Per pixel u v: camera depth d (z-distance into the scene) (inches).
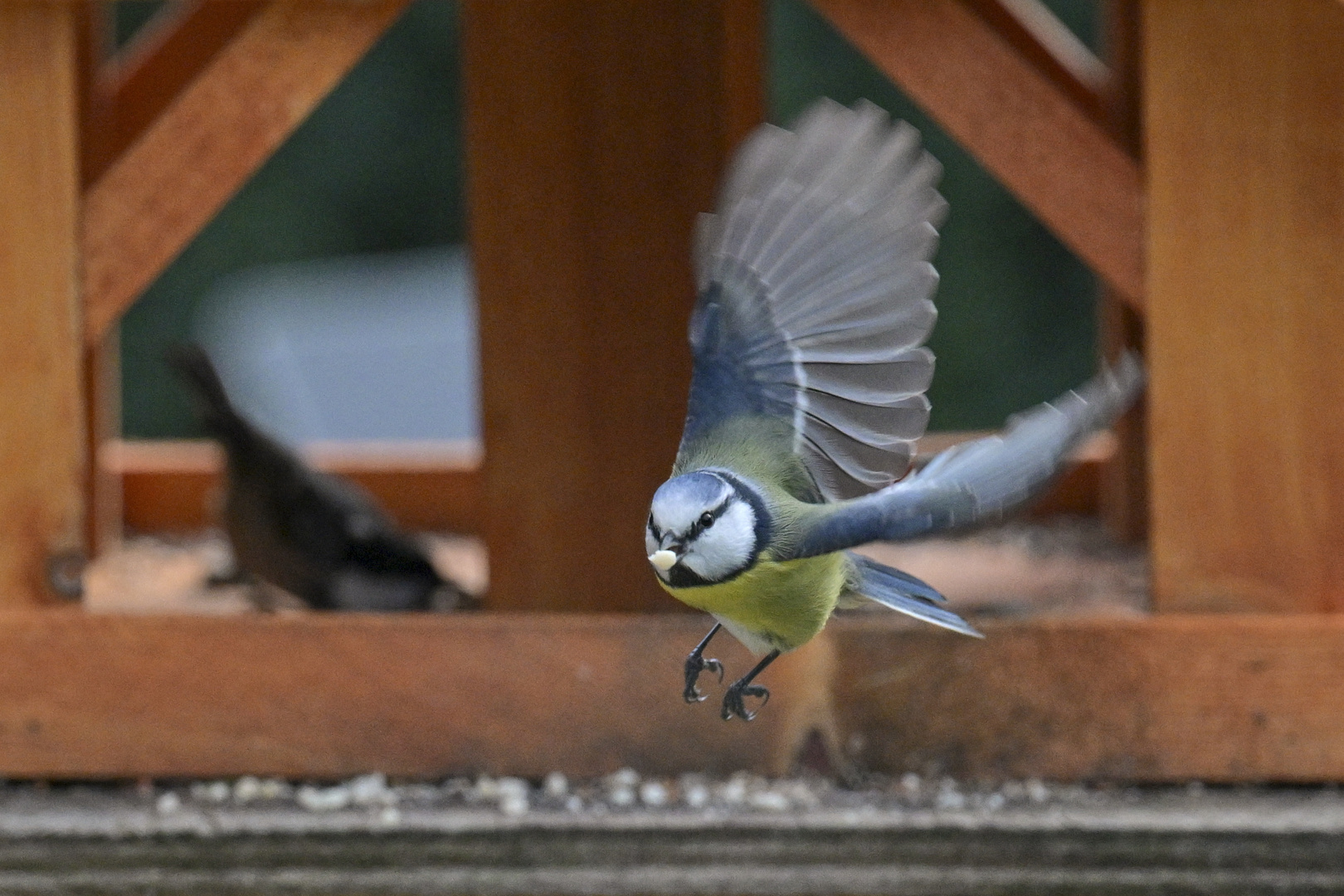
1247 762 243.0
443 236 895.1
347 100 893.2
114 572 371.6
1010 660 245.3
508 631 248.8
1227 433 242.5
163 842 236.4
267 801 245.9
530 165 283.0
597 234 283.1
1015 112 239.0
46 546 250.1
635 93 280.2
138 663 249.4
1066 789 245.1
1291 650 241.6
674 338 282.5
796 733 247.4
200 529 414.3
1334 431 241.1
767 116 285.6
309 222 884.0
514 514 287.0
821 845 234.5
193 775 249.6
